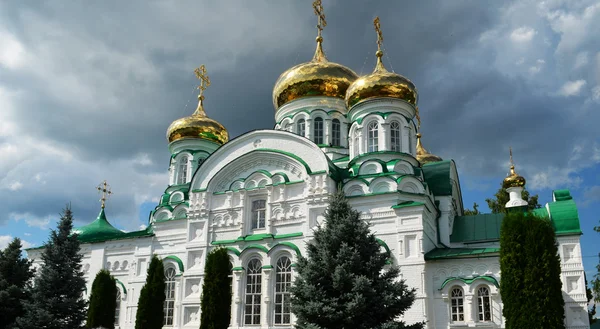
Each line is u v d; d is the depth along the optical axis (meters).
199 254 39.62
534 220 27.41
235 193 39.78
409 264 33.31
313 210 36.38
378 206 35.44
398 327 23.94
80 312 37.78
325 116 45.47
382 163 37.00
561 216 33.41
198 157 49.06
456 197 45.53
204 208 40.31
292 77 46.78
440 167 41.75
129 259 44.50
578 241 32.34
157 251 42.44
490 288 31.84
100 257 45.66
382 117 39.00
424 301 32.34
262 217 38.81
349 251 24.73
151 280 34.16
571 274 31.86
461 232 38.97
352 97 40.69
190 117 50.66
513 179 41.41
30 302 37.62
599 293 39.78
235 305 36.56
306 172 37.38
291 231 36.94
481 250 33.50
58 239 39.03
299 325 24.72
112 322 37.69
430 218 36.81
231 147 41.44
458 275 33.00
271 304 35.59
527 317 25.89
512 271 26.92
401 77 40.00
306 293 24.33
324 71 46.28
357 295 23.41
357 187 36.72
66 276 38.00
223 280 31.67
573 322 31.08
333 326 23.94
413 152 39.84
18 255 41.41
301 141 38.75
